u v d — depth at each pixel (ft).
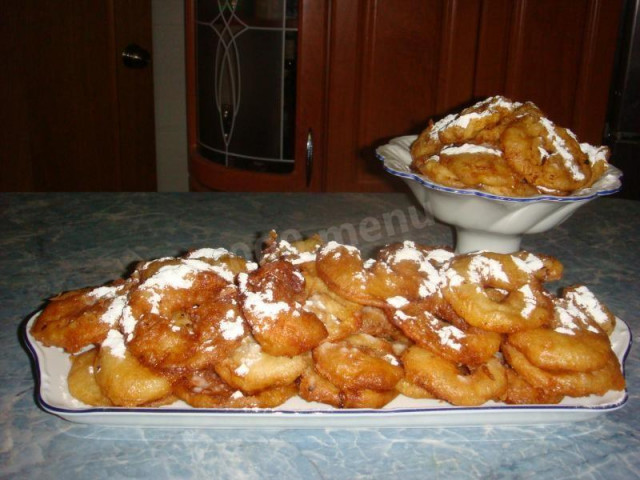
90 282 1.88
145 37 4.32
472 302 1.28
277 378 1.20
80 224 2.32
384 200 2.67
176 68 4.73
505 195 1.69
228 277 1.33
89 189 4.41
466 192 1.67
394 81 3.67
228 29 3.58
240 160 3.84
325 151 3.76
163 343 1.19
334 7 3.47
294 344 1.19
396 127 3.75
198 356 1.18
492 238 1.86
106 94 4.27
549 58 3.69
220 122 3.80
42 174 4.19
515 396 1.25
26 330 1.37
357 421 1.20
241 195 2.68
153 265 1.37
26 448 1.18
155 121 4.82
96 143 4.34
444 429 1.27
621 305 1.86
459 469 1.16
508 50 3.66
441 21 3.59
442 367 1.23
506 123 1.82
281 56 3.57
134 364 1.20
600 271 2.10
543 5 3.59
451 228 2.41
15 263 1.99
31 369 1.43
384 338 1.35
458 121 1.87
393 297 1.28
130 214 2.44
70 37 4.05
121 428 1.24
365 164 3.79
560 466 1.18
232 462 1.16
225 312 1.23
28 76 3.99
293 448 1.20
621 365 1.38
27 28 3.91
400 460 1.18
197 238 2.23
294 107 3.66
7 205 2.48
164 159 4.94
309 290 1.32
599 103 3.78
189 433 1.23
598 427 1.29
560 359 1.23
